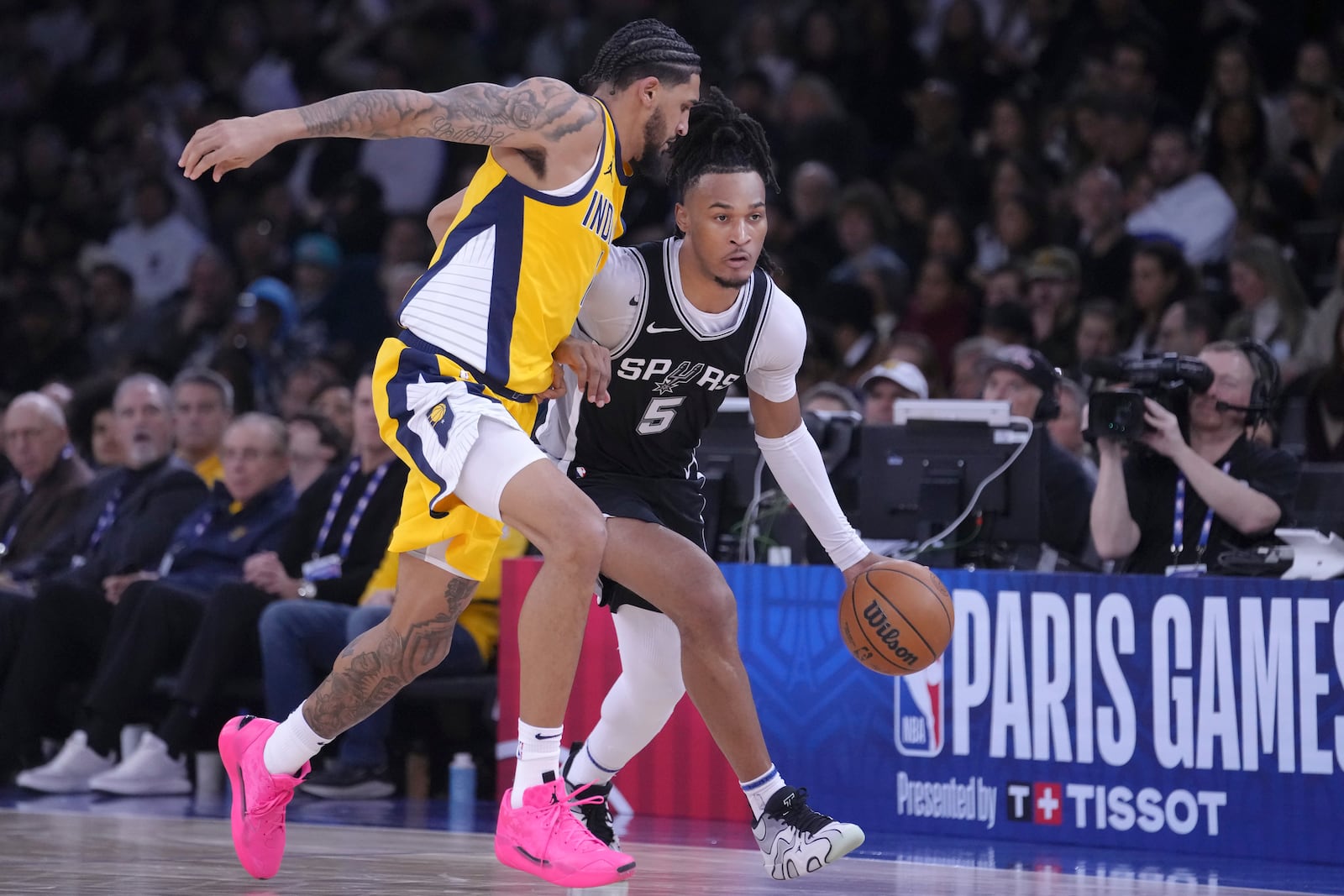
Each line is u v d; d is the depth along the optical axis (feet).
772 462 34.71
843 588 46.37
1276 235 75.31
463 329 29.89
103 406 75.77
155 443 64.85
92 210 118.11
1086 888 35.22
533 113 29.37
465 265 30.09
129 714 56.65
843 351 74.13
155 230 111.24
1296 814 40.06
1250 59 81.51
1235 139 78.48
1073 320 70.28
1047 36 95.55
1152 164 78.59
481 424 29.27
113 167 119.14
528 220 29.89
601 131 30.27
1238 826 40.78
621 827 46.16
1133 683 42.27
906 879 36.14
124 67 130.72
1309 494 50.52
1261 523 43.75
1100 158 82.23
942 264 76.84
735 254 31.30
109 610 60.08
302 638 53.26
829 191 85.92
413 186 107.96
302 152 114.93
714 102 32.01
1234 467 45.24
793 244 85.51
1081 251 76.59
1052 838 43.14
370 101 28.25
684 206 31.76
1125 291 74.38
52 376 99.19
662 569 32.22
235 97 121.29
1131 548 45.34
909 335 65.31
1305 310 67.10
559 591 28.84
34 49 132.05
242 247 105.81
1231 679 41.01
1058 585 43.29
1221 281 75.66
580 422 34.01
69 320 105.19
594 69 31.68
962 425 46.91
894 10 98.07
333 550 57.16
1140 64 85.46
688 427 34.12
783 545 50.01
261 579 55.67
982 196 88.69
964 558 47.16
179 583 58.70
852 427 50.39
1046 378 50.06
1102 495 45.11
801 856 31.35
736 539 50.60
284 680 52.80
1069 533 49.24
